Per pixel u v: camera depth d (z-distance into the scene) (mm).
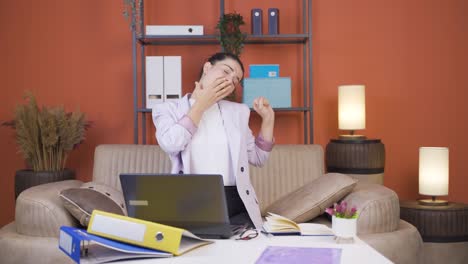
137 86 4078
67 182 2902
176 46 4070
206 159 2100
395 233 2557
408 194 4125
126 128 4074
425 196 4102
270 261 1398
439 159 3363
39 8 4039
